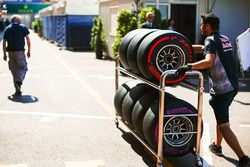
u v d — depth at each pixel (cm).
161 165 482
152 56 492
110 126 708
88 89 1080
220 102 505
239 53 941
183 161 545
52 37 3372
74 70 1487
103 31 1961
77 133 663
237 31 1576
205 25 511
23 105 870
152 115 493
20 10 6450
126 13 1498
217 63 497
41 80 1235
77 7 2502
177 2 1553
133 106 570
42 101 916
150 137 491
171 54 500
